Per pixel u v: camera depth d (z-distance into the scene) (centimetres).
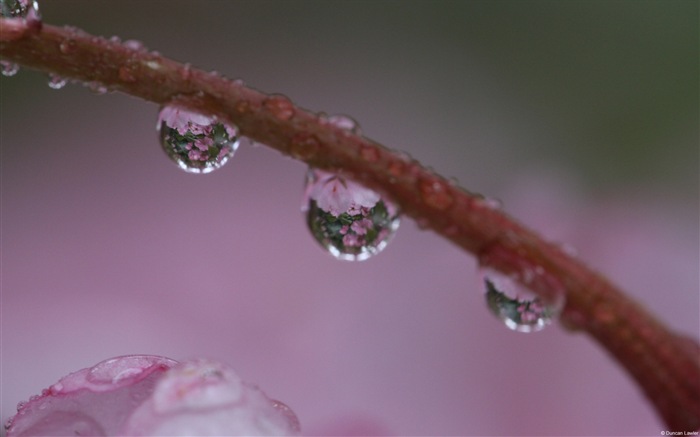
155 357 8
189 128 9
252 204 11
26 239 11
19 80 11
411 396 10
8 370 11
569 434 10
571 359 11
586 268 8
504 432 10
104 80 8
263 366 11
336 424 10
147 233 11
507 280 8
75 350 11
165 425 8
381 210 9
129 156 11
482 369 11
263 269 11
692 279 11
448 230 8
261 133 8
